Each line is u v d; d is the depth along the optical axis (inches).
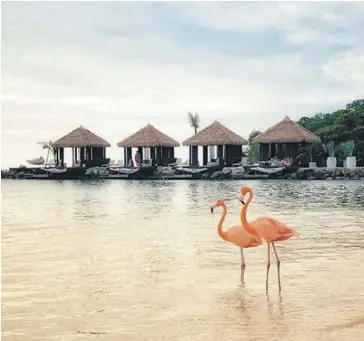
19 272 407.5
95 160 2308.1
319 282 360.8
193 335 263.9
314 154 2095.2
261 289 346.3
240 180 1898.4
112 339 261.9
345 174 1839.3
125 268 419.5
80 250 502.3
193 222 721.6
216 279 376.2
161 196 1229.1
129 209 925.8
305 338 254.5
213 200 1098.7
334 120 2246.6
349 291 337.4
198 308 308.2
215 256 462.0
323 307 304.0
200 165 2158.0
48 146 2397.9
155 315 297.1
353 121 2049.7
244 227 356.8
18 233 624.7
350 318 283.6
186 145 2091.5
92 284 369.1
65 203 1075.9
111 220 759.1
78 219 776.3
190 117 2427.4
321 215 782.5
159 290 350.0
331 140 2073.1
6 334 271.0
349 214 794.2
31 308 313.9
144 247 515.8
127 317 294.8
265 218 353.7
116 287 360.2
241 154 2158.0
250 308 305.4
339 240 538.3
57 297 336.8
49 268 422.3
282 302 315.9
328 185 1553.9
